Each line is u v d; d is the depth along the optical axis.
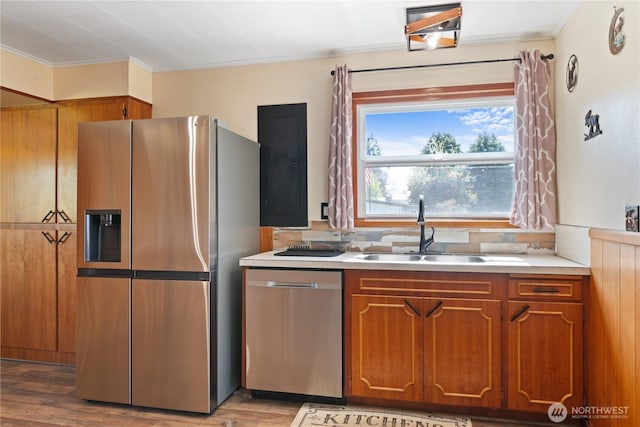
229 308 2.77
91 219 2.71
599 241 2.10
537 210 2.80
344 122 3.14
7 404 2.69
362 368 2.53
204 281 2.52
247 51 3.23
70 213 3.41
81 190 2.68
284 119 3.38
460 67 3.08
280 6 2.52
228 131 2.79
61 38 2.95
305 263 2.60
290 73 3.37
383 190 3.29
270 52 3.26
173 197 2.56
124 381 2.62
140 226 2.60
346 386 2.56
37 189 3.47
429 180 3.21
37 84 3.32
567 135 2.64
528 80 2.83
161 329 2.57
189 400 2.53
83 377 2.68
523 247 2.96
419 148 3.22
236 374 2.87
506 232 2.98
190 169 2.54
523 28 2.82
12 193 3.52
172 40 3.01
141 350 2.59
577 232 2.45
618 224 1.91
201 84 3.53
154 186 2.58
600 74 2.12
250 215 3.17
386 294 2.50
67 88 3.43
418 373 2.45
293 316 2.61
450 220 3.11
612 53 1.98
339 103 3.16
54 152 3.45
